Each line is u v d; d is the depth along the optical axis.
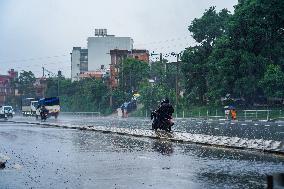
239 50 57.62
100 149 15.67
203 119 53.97
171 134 22.06
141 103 85.06
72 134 25.45
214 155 13.14
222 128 30.25
